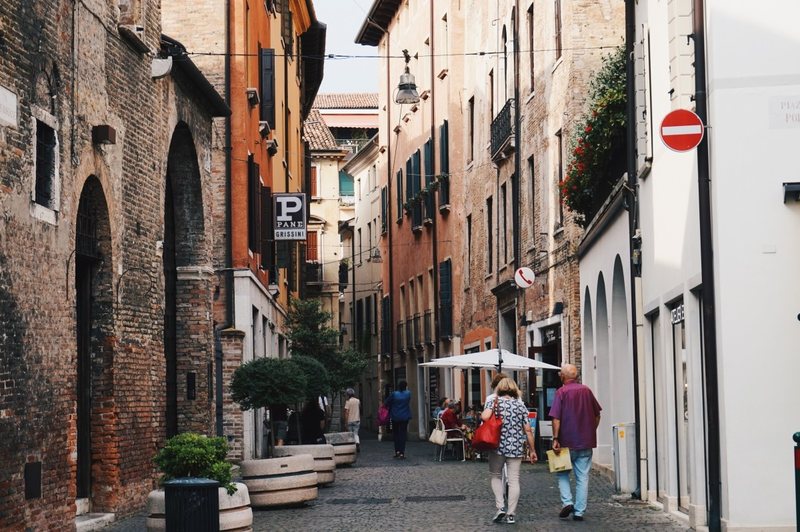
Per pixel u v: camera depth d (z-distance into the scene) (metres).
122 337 17.94
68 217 15.36
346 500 21.00
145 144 19.25
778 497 14.26
